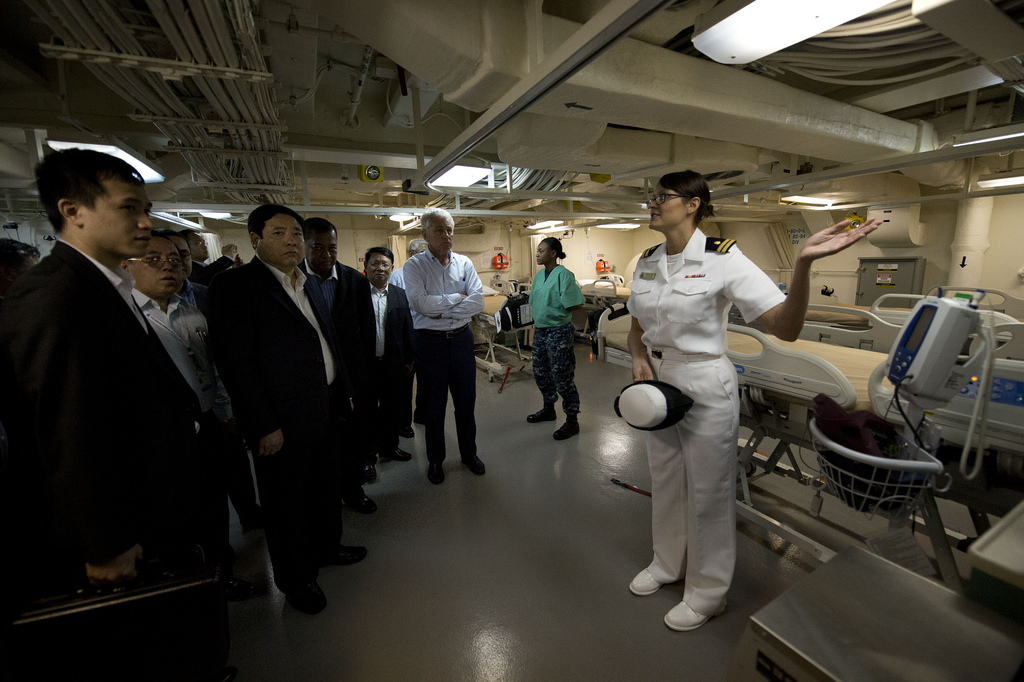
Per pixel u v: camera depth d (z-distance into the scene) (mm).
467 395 2672
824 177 2959
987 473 1285
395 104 3162
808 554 1918
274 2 1668
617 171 3436
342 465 2305
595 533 2133
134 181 939
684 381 1430
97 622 805
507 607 1688
